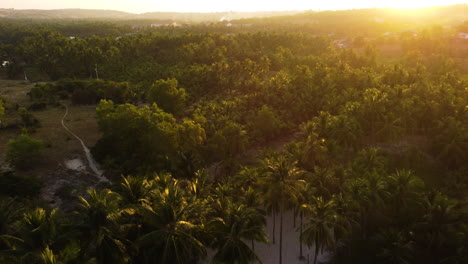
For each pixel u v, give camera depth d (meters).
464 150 63.97
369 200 41.72
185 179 46.91
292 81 107.88
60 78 154.25
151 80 134.88
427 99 83.62
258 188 44.72
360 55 155.88
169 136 61.47
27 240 29.69
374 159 55.59
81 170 67.12
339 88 105.75
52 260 25.55
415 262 40.44
